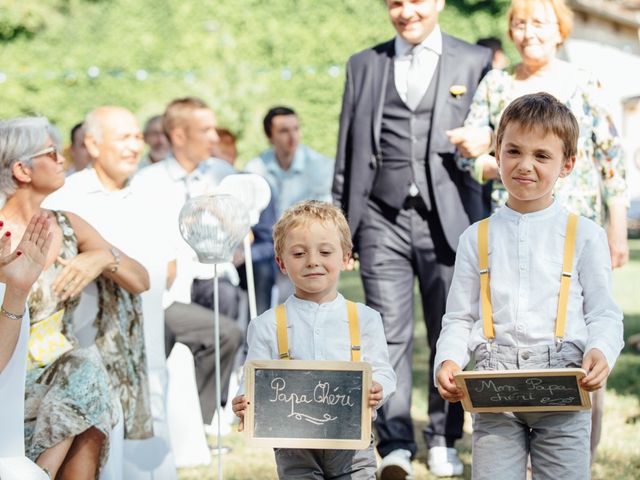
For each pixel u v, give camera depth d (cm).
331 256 470
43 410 520
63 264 551
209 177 958
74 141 986
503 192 641
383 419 694
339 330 474
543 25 617
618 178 620
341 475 476
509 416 459
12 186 553
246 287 996
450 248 687
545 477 455
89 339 579
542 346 452
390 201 693
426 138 688
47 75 2456
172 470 643
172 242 760
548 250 458
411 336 703
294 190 1110
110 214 643
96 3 2517
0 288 487
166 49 2500
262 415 462
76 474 529
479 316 474
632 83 2912
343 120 715
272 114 1105
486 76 649
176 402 739
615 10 2830
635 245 2225
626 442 721
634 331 1141
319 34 2453
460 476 680
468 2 2414
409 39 686
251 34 2470
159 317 646
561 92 617
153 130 1116
